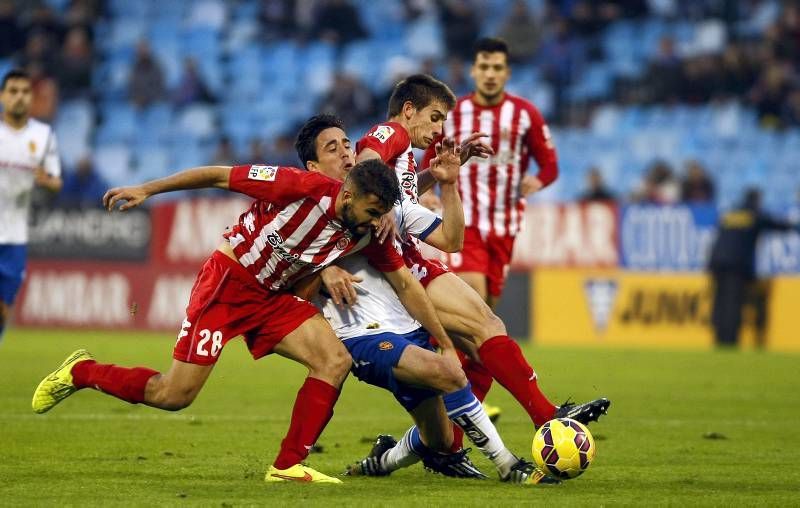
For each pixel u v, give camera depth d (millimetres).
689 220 60875
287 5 90812
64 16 88750
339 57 89312
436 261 23281
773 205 79000
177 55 91000
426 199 28719
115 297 64562
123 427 28938
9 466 22422
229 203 63406
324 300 21594
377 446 21891
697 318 60812
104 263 64688
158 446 25609
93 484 20172
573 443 20453
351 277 20547
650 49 86500
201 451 24891
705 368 49062
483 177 33062
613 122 83062
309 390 20625
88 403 34312
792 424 31375
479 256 32812
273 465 20797
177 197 74500
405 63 85812
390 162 23172
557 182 80562
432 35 88750
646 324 61125
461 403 20484
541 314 61812
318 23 90188
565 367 48844
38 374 41938
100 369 21453
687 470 22859
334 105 81562
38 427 28625
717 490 20203
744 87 82000
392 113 24203
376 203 19453
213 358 20875
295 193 19891
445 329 22047
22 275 39375
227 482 20500
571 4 87562
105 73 88812
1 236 38625
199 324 20844
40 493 19125
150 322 64312
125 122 85812
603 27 87438
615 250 61344
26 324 65562
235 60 90125
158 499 18484
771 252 60562
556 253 61781
